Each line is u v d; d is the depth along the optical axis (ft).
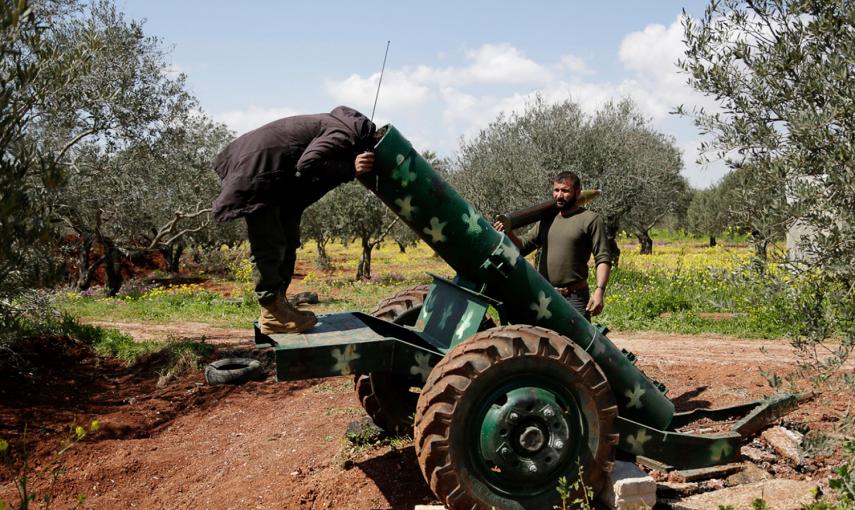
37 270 9.86
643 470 13.56
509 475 11.24
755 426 15.21
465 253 12.87
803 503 11.79
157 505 15.33
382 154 11.93
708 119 12.53
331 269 110.11
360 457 15.51
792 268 11.25
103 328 37.29
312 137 11.77
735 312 12.80
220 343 33.96
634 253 116.16
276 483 15.11
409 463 14.87
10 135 9.49
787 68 11.53
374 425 16.89
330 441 17.35
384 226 88.53
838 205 10.73
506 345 11.35
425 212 12.43
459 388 11.00
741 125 11.87
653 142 78.69
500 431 11.10
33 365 26.40
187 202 57.82
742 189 11.89
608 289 49.08
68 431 19.84
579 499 11.18
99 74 34.88
